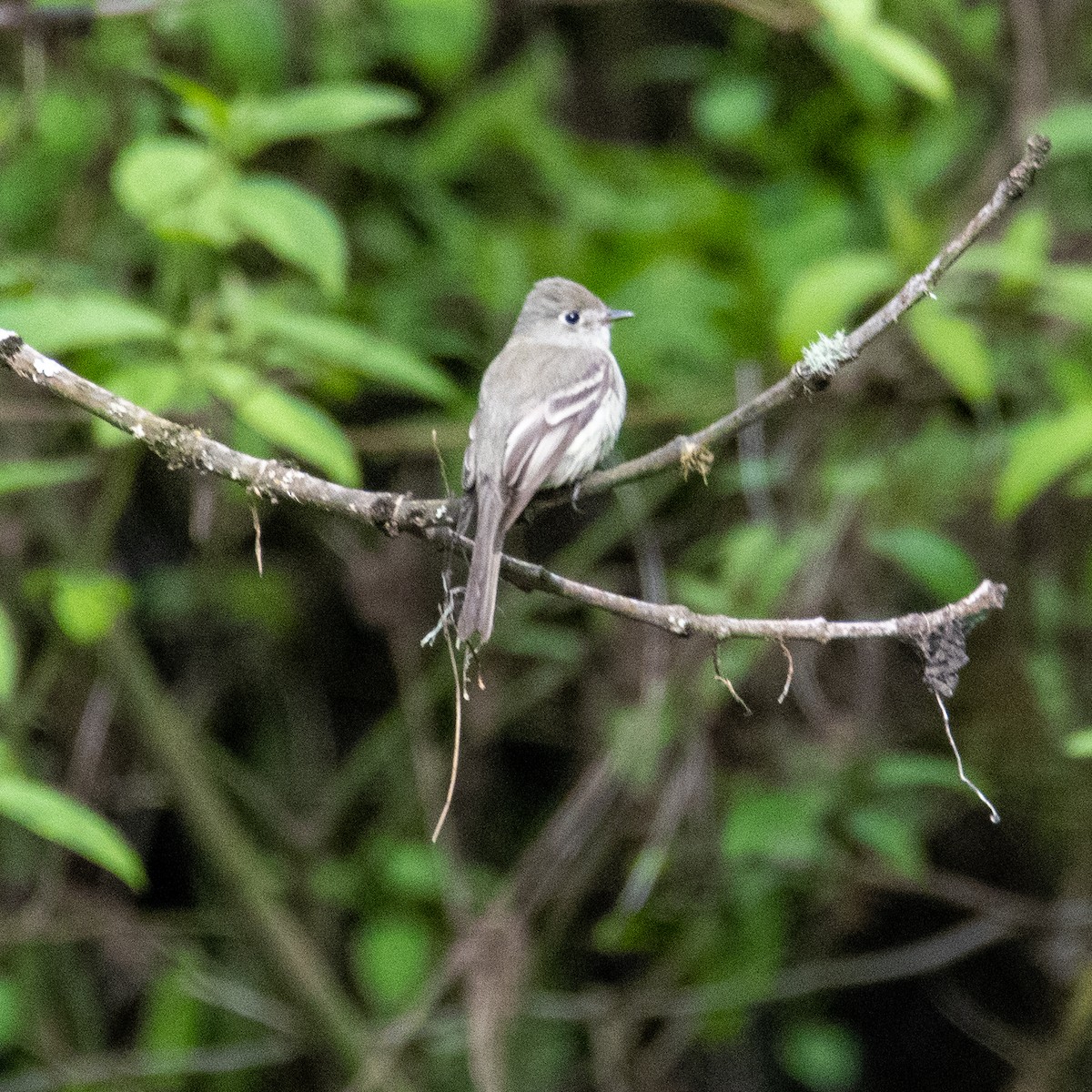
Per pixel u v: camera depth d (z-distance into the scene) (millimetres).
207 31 10203
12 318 6918
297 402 6969
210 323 7508
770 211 11430
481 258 11102
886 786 10484
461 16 10766
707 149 12414
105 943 11953
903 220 8047
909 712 11031
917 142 11336
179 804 10812
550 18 12117
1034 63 10312
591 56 12914
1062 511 10828
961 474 10445
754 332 11047
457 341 10828
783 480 10672
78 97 10281
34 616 10852
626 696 11141
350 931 12281
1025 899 11414
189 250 9203
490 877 11867
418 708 11258
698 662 10266
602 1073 11055
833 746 10375
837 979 11250
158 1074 10992
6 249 9930
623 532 11180
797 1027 11914
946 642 5441
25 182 10469
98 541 8961
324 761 12281
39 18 8602
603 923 10875
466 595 5773
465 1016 11016
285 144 11086
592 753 11227
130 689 10461
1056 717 10875
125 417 5461
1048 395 10438
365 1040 10750
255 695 12438
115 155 10242
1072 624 10922
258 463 5465
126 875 6453
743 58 11609
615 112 12953
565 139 11797
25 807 6434
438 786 11547
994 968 12422
